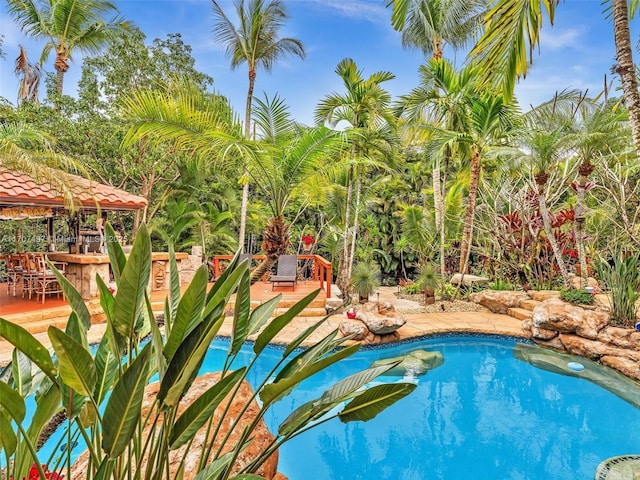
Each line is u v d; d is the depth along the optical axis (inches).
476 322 298.7
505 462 139.7
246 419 104.6
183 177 470.3
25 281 303.1
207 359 232.4
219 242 510.0
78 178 307.3
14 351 64.0
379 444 152.3
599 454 143.0
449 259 500.1
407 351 254.7
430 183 596.7
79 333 55.5
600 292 331.9
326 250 576.1
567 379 210.7
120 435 38.1
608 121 268.2
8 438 42.3
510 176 432.1
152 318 47.4
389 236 622.5
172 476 79.9
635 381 195.2
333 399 48.5
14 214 275.3
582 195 312.5
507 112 325.7
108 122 422.6
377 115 336.2
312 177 249.0
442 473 133.7
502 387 204.2
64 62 451.8
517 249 396.8
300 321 289.3
